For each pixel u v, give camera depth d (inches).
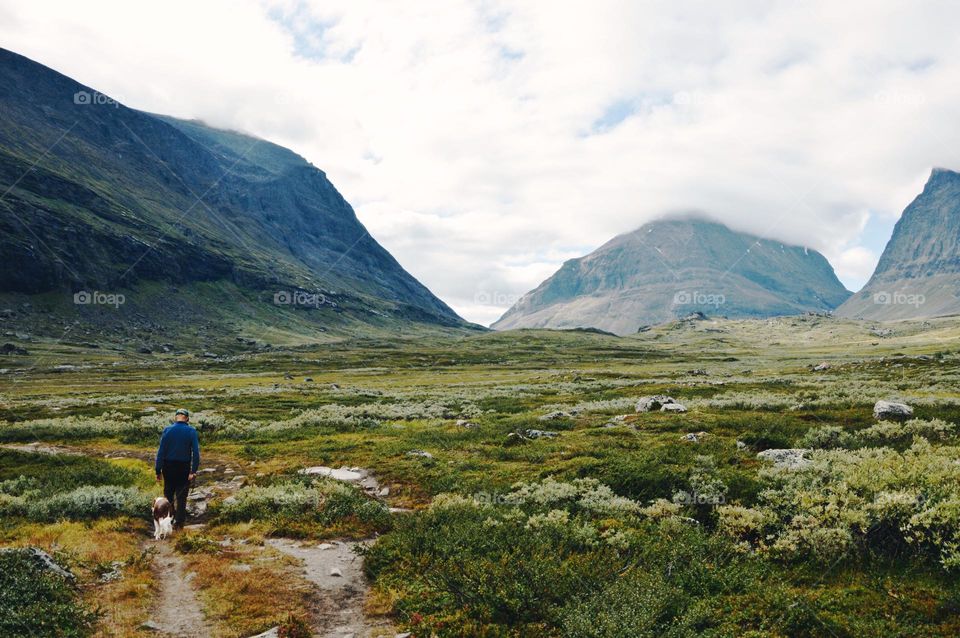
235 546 528.4
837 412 1295.5
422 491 779.4
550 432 1258.6
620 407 1711.4
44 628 321.4
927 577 390.3
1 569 377.7
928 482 500.1
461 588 397.7
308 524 600.4
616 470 749.9
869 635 321.1
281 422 1630.2
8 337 7180.1
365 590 423.2
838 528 443.5
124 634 333.7
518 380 4156.0
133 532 573.0
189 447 624.1
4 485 733.9
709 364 6141.7
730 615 360.2
